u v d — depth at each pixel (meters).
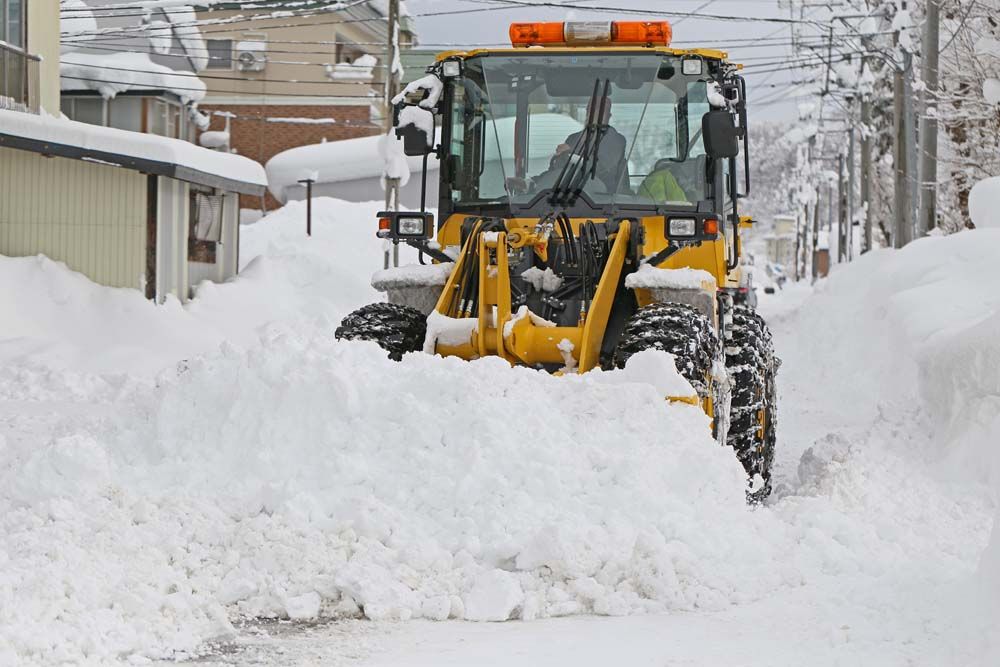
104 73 61.16
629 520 11.75
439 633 10.12
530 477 11.98
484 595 10.66
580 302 15.58
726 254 16.72
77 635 9.29
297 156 79.75
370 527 11.46
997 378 16.75
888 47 61.16
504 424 12.41
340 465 12.11
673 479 12.36
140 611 10.02
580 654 9.38
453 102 16.91
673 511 11.95
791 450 22.84
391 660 9.28
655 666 9.02
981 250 30.14
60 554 10.66
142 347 35.81
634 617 10.65
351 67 87.75
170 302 39.47
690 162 16.16
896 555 12.15
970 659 8.99
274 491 11.80
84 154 38.41
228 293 42.78
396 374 13.32
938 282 29.64
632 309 15.65
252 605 10.65
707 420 13.23
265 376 12.98
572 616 10.74
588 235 15.55
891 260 37.97
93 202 39.38
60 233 39.38
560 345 14.94
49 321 35.94
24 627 9.20
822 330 42.47
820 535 12.23
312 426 12.57
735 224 16.75
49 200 39.38
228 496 11.98
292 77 87.75
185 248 40.94
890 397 28.62
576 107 16.42
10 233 39.28
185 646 9.62
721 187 16.14
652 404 12.93
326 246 56.75
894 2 60.69
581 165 16.14
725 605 10.84
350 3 71.75
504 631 10.17
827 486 14.77
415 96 16.92
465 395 12.71
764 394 17.66
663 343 14.07
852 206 101.44
